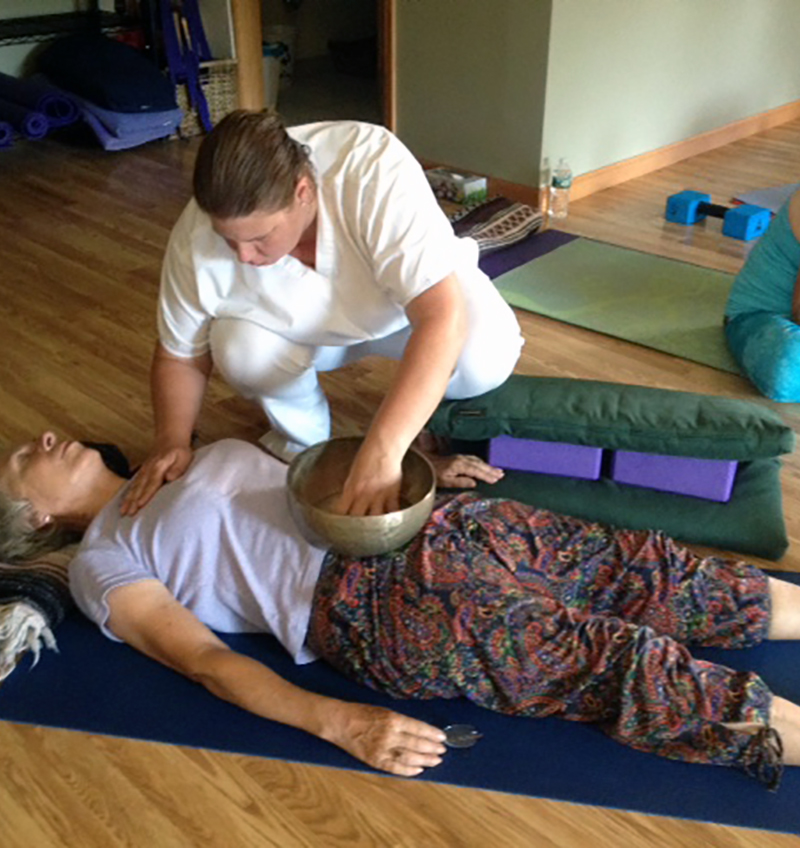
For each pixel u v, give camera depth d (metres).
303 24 5.71
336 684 1.43
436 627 1.28
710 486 1.72
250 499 1.42
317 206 1.43
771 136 4.48
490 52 3.44
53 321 2.60
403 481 1.44
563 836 1.21
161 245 3.12
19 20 4.36
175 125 4.19
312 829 1.22
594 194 3.71
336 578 1.34
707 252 3.10
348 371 2.34
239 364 1.68
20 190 3.66
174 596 1.46
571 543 1.43
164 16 4.14
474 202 3.57
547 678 1.26
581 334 2.55
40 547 1.56
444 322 1.37
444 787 1.27
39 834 1.23
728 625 1.40
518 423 1.75
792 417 2.13
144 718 1.38
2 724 1.38
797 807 1.23
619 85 3.64
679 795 1.25
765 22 4.24
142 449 2.04
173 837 1.22
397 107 3.89
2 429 2.11
